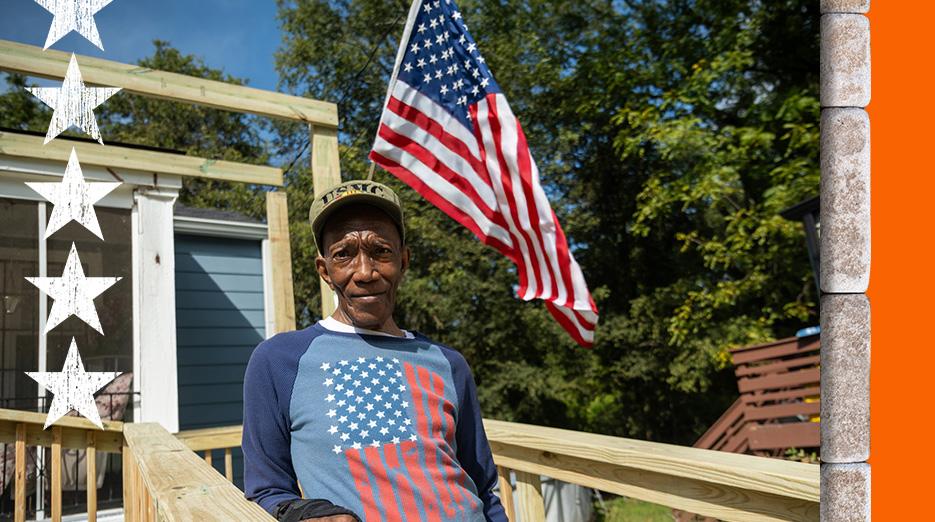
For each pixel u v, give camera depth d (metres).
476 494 1.56
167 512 1.17
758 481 1.43
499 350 13.75
